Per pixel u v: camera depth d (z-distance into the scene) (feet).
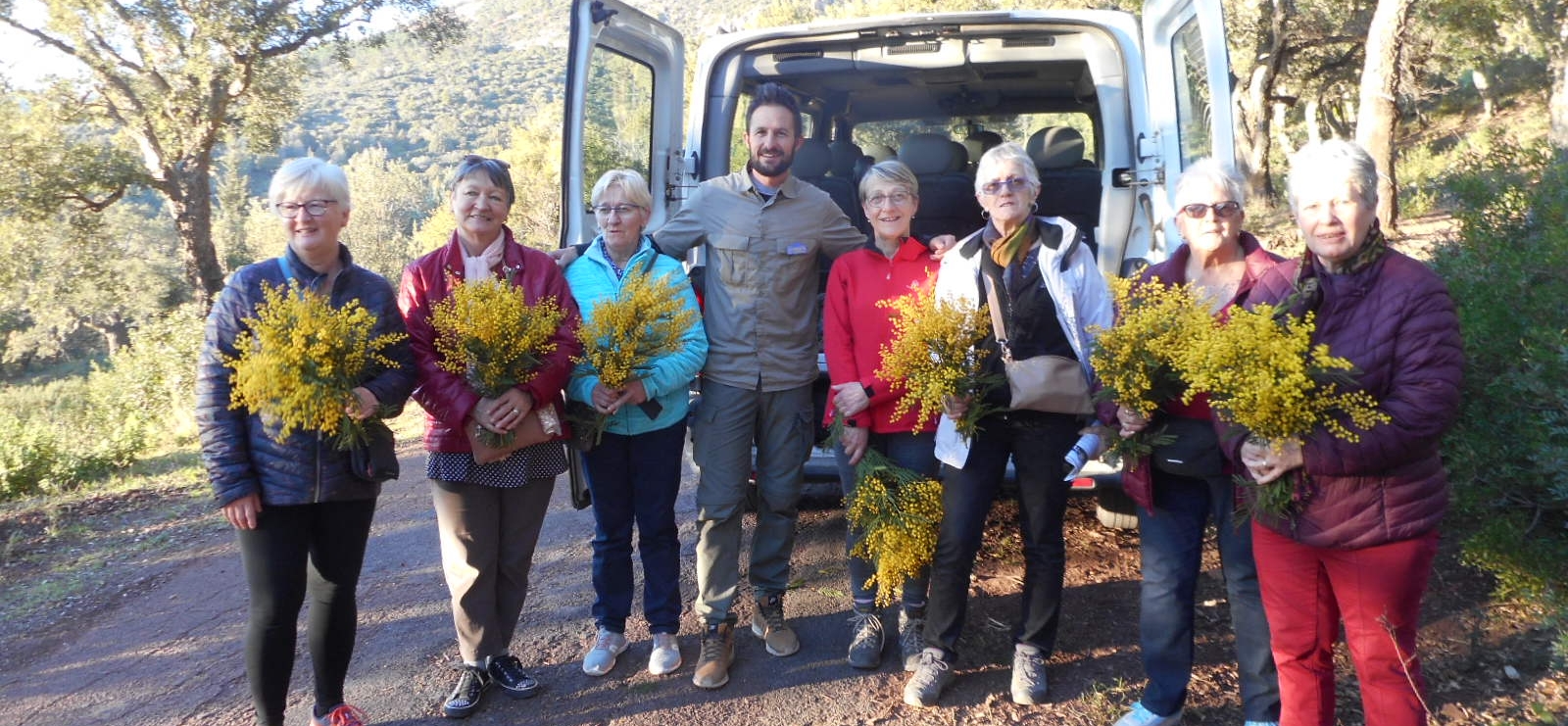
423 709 12.23
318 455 10.05
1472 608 12.77
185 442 39.83
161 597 17.21
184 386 44.52
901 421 12.00
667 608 12.75
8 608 17.07
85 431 37.06
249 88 80.43
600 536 12.78
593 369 11.67
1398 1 42.60
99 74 74.90
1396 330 8.04
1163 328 9.23
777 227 12.34
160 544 20.62
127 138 81.46
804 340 12.70
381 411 10.34
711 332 12.63
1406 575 8.22
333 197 10.25
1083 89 18.69
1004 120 20.80
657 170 18.21
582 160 14.93
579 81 14.74
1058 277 10.91
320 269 10.43
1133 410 9.79
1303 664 9.07
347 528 10.62
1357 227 8.07
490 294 10.57
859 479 11.79
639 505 12.57
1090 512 17.80
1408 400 7.87
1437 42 75.10
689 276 14.16
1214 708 11.37
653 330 11.54
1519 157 14.73
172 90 76.28
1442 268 14.39
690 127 16.70
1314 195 8.15
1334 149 8.17
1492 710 10.62
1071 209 17.44
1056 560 11.61
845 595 15.07
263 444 10.04
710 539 12.57
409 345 10.85
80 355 182.09
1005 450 11.48
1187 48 14.35
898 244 12.25
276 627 10.33
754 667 12.93
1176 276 10.59
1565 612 11.23
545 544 18.34
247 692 13.09
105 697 13.21
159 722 12.38
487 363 10.62
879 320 11.98
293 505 10.14
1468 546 12.41
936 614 11.78
